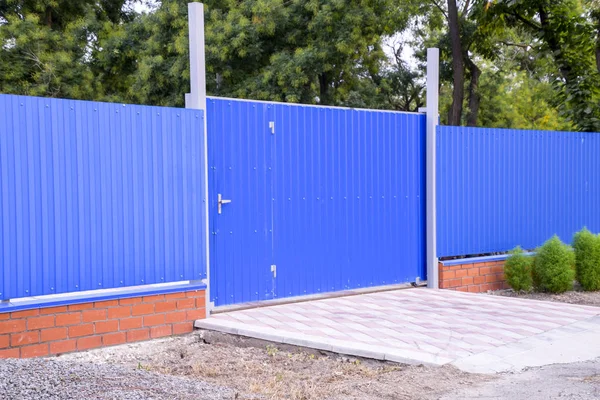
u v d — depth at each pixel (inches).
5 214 236.5
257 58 823.7
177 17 852.6
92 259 258.2
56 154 248.7
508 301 340.2
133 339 268.7
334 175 350.9
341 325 279.7
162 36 879.7
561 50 624.7
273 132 326.6
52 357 244.4
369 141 366.0
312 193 342.3
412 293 364.2
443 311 311.7
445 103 1079.6
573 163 458.9
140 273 272.2
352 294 357.7
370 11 779.4
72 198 252.8
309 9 799.7
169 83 862.5
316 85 910.4
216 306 307.7
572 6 641.0
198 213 290.7
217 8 879.7
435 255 385.1
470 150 403.5
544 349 243.6
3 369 182.9
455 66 730.8
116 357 250.5
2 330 234.8
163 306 277.4
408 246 383.6
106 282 262.1
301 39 842.2
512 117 1198.3
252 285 320.2
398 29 840.9
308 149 340.8
